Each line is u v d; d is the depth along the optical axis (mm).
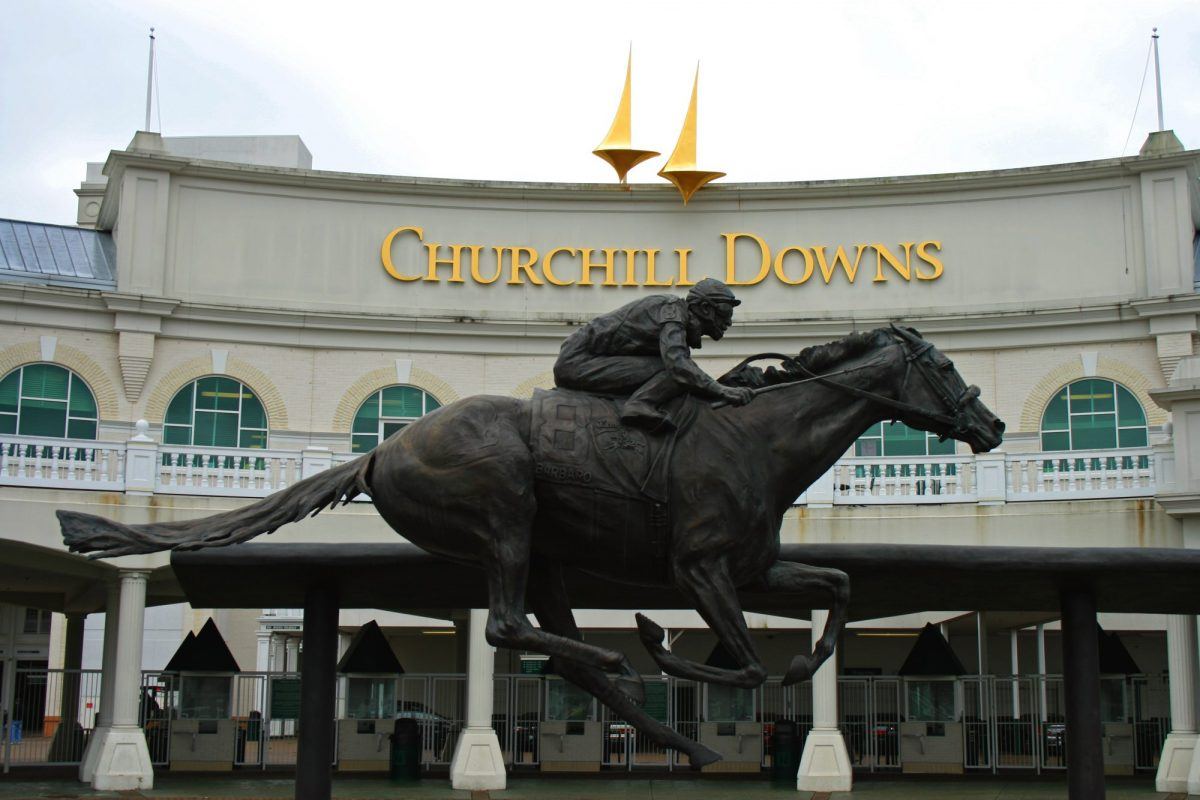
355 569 9992
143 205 40188
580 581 10078
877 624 38062
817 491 31406
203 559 9852
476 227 41781
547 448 8758
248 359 40219
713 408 8953
